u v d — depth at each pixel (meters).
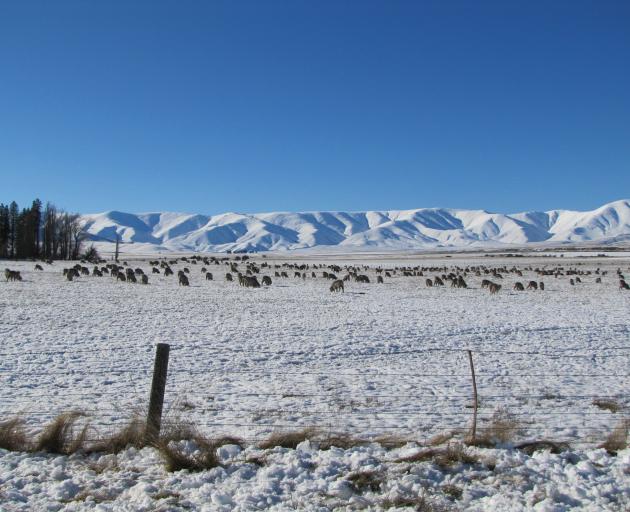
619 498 5.55
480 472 6.16
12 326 18.28
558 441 7.49
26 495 5.70
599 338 17.98
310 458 6.63
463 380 11.78
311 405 9.62
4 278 42.53
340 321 21.25
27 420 8.45
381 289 38.97
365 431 8.07
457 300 31.31
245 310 24.70
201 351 14.77
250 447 7.09
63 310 22.97
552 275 56.66
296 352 14.86
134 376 11.78
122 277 42.81
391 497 5.54
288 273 58.44
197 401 9.87
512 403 9.91
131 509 5.30
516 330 19.55
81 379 11.44
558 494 5.59
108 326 18.88
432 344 16.50
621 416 9.07
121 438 7.12
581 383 11.62
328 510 5.33
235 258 111.88
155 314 22.55
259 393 10.51
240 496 5.57
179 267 70.31
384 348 15.71
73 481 6.01
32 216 100.12
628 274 58.66
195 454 6.60
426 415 9.04
